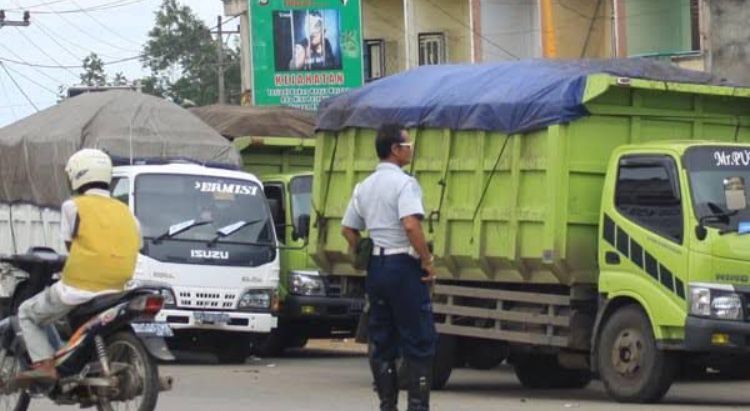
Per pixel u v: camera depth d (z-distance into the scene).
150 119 27.45
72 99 28.28
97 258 13.82
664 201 18.19
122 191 24.81
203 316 24.39
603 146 19.27
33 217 27.16
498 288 20.47
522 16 46.25
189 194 24.95
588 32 45.06
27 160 27.28
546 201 19.08
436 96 20.89
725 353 17.81
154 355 13.73
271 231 25.44
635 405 18.20
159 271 24.11
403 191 14.04
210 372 23.73
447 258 20.69
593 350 19.00
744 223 17.78
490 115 19.86
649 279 18.20
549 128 19.02
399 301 14.14
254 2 49.03
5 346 14.62
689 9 40.88
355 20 49.16
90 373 13.80
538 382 22.03
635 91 19.39
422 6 49.91
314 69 49.12
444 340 21.08
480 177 20.17
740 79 39.09
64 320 14.10
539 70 19.94
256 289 24.94
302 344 28.73
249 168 30.41
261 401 18.53
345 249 22.30
